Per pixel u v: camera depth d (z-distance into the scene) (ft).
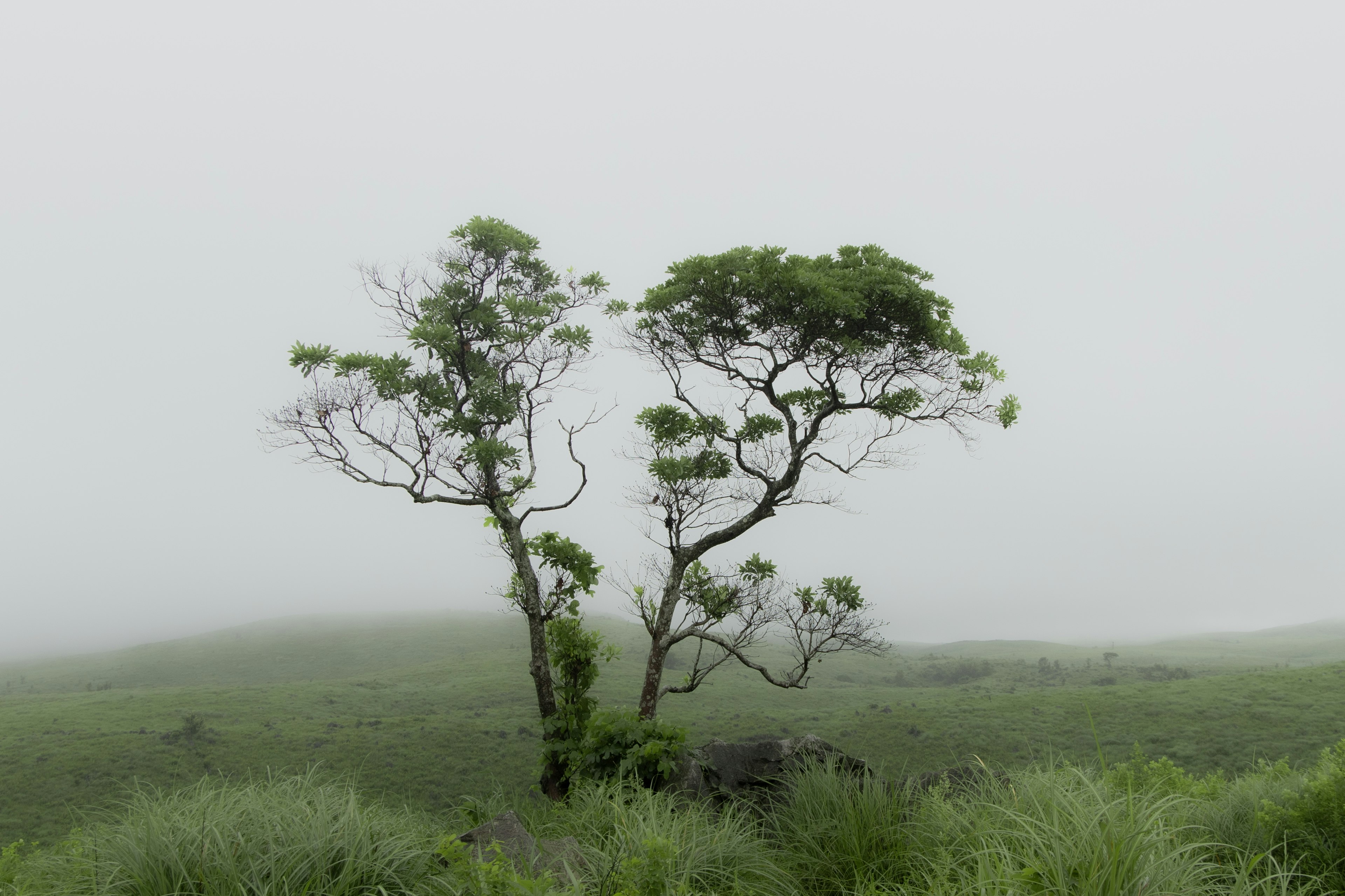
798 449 48.44
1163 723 185.06
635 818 19.43
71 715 237.45
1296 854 16.92
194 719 203.31
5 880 17.75
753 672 319.47
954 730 193.36
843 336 45.09
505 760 170.60
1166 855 12.89
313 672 470.39
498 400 47.96
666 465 48.85
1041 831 14.42
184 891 14.90
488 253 52.03
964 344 44.96
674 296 46.62
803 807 24.06
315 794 19.22
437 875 16.52
